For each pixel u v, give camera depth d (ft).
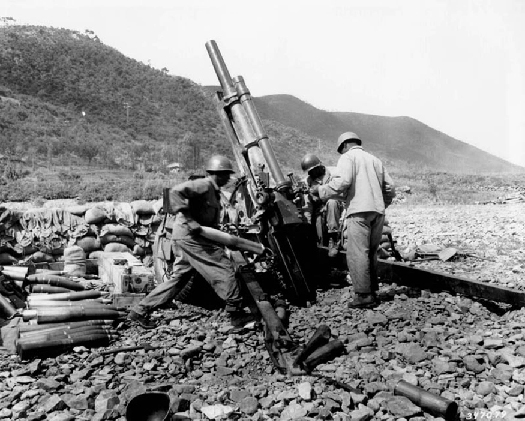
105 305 18.69
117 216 28.53
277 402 12.83
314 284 23.59
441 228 49.16
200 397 13.14
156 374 14.66
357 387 13.41
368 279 20.24
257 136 23.76
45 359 15.52
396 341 16.71
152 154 258.37
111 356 15.72
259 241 22.13
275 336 15.39
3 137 232.53
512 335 16.25
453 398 12.80
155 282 24.13
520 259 31.19
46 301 19.13
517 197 88.17
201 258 17.85
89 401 13.04
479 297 19.83
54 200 93.45
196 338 17.19
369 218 20.11
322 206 26.58
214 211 18.43
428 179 120.16
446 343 16.17
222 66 25.08
